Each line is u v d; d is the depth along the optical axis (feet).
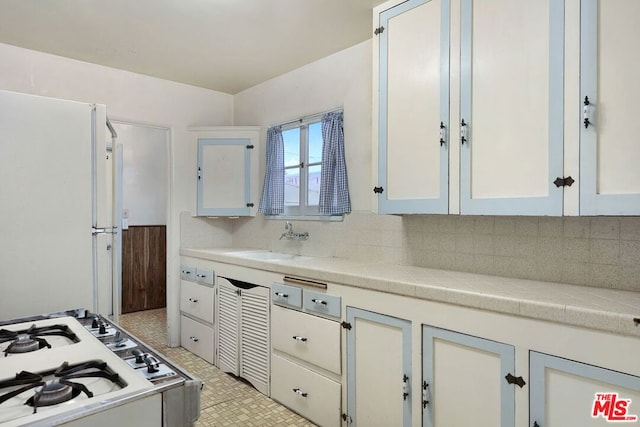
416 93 6.44
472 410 5.06
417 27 6.43
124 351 3.55
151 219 15.70
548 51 4.98
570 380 4.28
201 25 8.00
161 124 11.34
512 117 5.31
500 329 4.80
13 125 6.03
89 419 2.42
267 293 8.41
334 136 9.09
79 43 8.86
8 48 8.93
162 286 15.93
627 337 3.92
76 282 6.58
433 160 6.20
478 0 5.67
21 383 2.90
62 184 6.45
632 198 4.37
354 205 8.86
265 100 11.50
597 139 4.60
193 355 10.94
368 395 6.35
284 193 10.87
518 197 5.23
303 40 8.68
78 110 6.62
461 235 7.06
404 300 5.82
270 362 8.38
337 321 6.85
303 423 7.37
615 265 5.41
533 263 6.17
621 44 4.46
